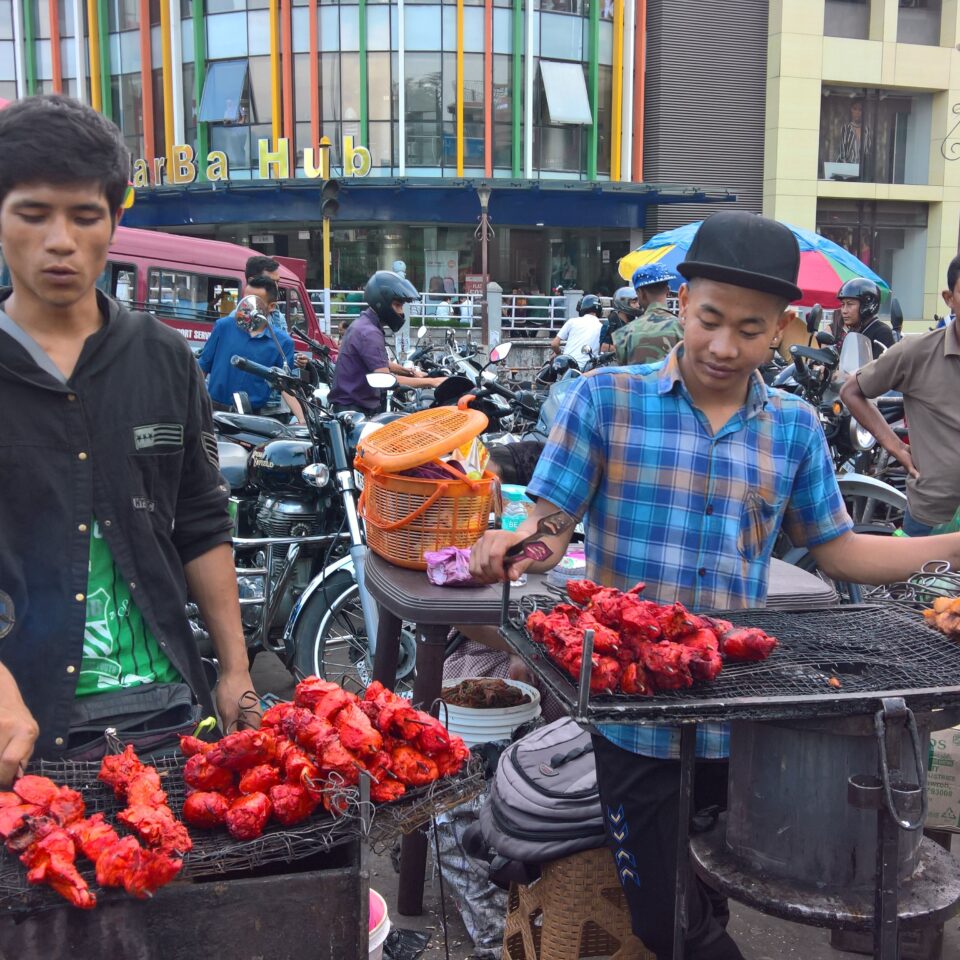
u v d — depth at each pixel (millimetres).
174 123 23938
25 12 24609
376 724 1597
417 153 23406
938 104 25969
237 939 1368
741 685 1628
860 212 26250
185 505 1936
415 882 2873
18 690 1558
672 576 1999
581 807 2262
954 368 3926
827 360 5578
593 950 2369
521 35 23312
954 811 2441
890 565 2059
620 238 24703
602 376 2039
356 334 6234
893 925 1561
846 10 25531
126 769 1519
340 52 23078
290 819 1443
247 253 11961
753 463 2000
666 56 24453
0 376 1647
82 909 1308
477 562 1887
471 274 24016
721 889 1678
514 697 3105
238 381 6379
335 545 4234
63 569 1672
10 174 1532
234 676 1916
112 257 10906
